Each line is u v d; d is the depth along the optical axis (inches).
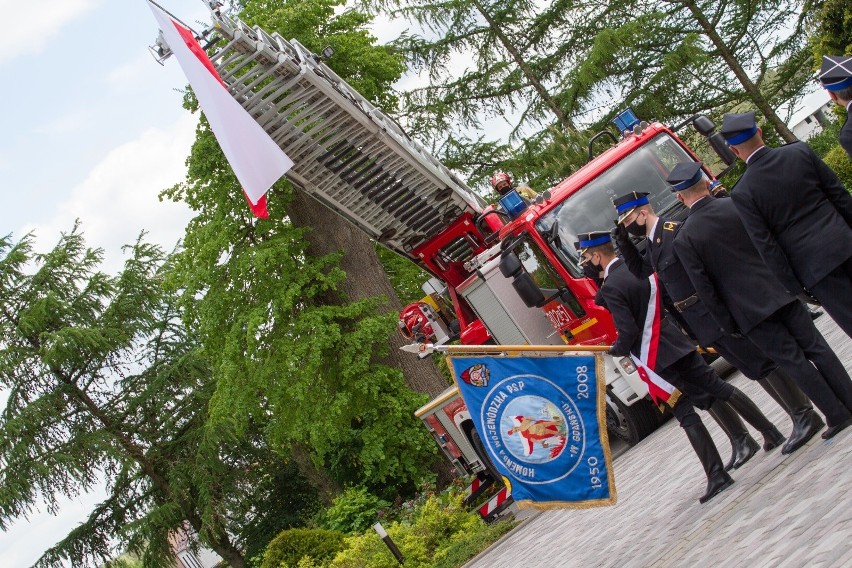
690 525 312.8
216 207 1033.5
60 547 1555.1
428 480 1032.8
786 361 304.2
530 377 334.6
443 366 1143.6
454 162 1301.7
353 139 595.8
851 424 303.1
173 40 524.4
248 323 978.7
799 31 1222.3
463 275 671.1
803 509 255.1
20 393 1525.6
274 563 753.0
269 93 555.2
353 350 1007.6
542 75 1294.3
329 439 1085.1
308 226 1047.6
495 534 582.6
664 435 529.3
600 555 350.3
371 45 1122.7
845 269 286.7
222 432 1510.8
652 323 336.5
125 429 1581.0
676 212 533.6
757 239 291.9
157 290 1606.8
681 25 1251.8
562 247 546.9
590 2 1280.8
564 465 333.7
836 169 890.1
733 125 291.3
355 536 766.5
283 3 1072.2
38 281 1576.0
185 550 1836.9
